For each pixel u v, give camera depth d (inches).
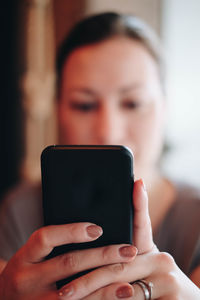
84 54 26.2
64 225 13.8
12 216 29.6
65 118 28.6
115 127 26.6
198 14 45.1
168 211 26.5
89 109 27.4
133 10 46.4
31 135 53.5
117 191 14.1
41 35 51.6
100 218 14.3
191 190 27.6
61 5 49.6
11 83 54.5
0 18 53.2
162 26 46.5
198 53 45.5
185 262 23.5
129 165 13.9
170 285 14.2
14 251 27.9
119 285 13.8
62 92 29.1
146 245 14.6
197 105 46.3
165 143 46.1
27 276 14.5
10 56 54.0
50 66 51.5
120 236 14.3
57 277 14.3
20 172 55.2
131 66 26.1
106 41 25.9
